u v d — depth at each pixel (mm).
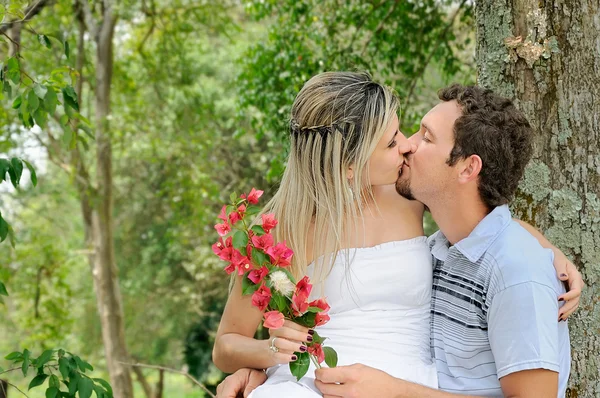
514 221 1963
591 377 2281
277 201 2049
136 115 9438
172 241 9930
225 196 10898
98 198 9156
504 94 2359
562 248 2303
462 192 1894
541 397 1718
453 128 1874
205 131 9758
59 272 9945
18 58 2609
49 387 2340
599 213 2275
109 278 9328
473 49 6145
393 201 2082
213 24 9781
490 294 1817
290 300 1729
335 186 1954
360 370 1772
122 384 9195
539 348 1704
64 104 2666
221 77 11555
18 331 11250
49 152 9023
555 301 1765
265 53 5434
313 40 5441
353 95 1966
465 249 1879
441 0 5566
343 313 1960
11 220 10883
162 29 9391
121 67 10109
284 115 5145
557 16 2287
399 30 5508
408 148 1955
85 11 8461
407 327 1957
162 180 12180
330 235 1953
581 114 2279
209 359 12852
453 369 1918
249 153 11008
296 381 1858
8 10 2537
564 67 2287
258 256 1717
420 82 6676
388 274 1945
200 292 11984
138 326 13188
